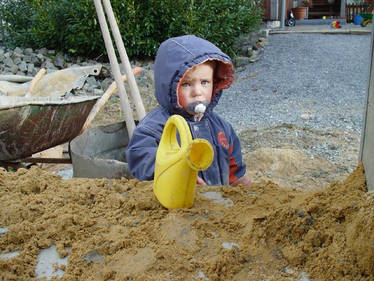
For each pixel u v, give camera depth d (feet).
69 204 4.98
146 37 23.94
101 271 3.88
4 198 5.14
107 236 4.36
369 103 5.16
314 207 4.25
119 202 5.02
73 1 22.97
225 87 8.00
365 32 33.76
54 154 13.43
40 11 23.67
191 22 23.29
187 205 4.77
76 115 10.44
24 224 4.52
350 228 3.88
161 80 7.24
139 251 4.11
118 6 22.97
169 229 4.38
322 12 50.14
